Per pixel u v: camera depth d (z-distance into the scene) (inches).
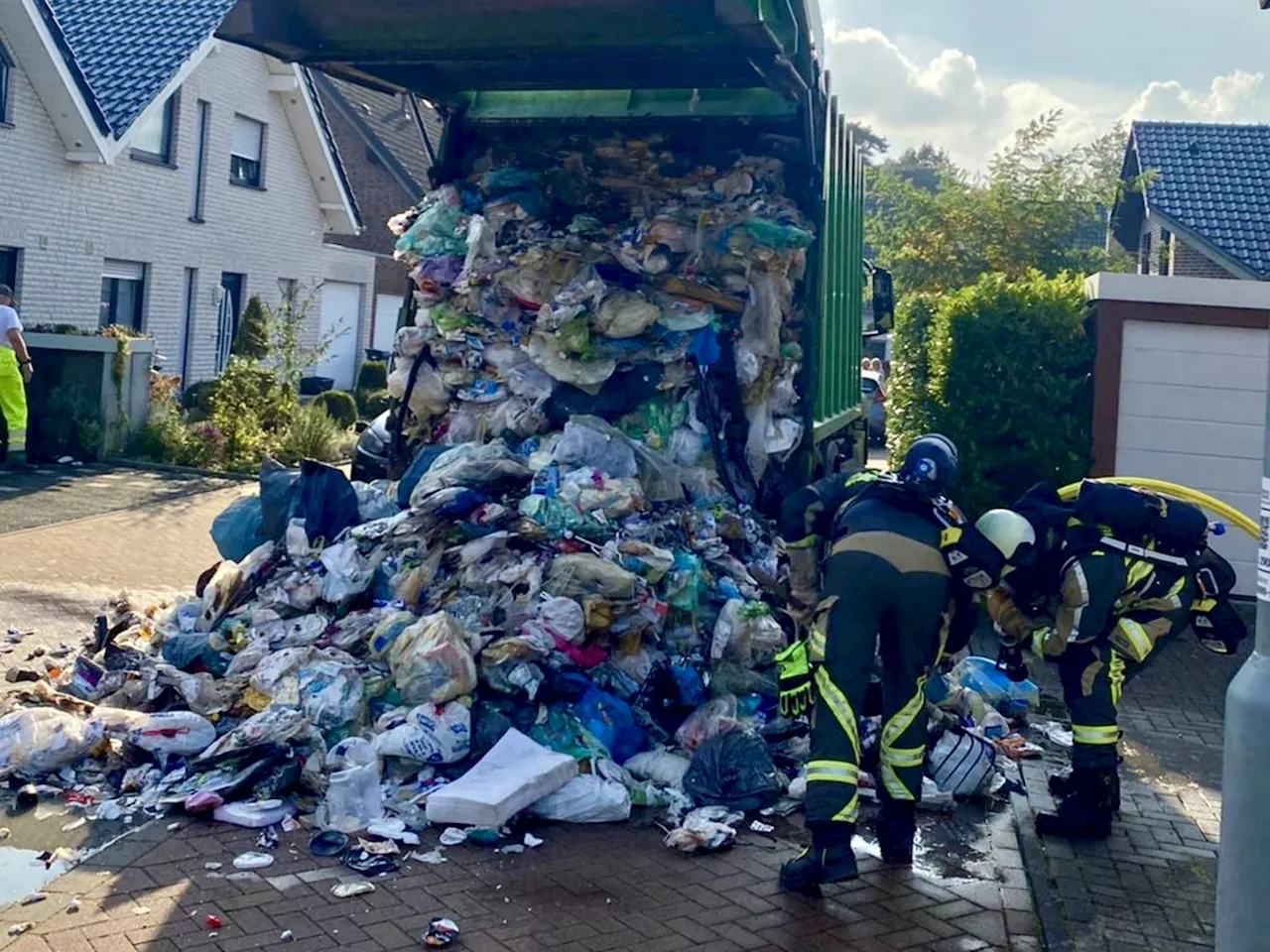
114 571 370.9
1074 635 216.7
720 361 290.5
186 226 821.9
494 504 256.5
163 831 196.7
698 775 221.0
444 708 217.6
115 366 581.0
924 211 956.0
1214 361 423.5
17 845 189.8
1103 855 214.7
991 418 417.1
